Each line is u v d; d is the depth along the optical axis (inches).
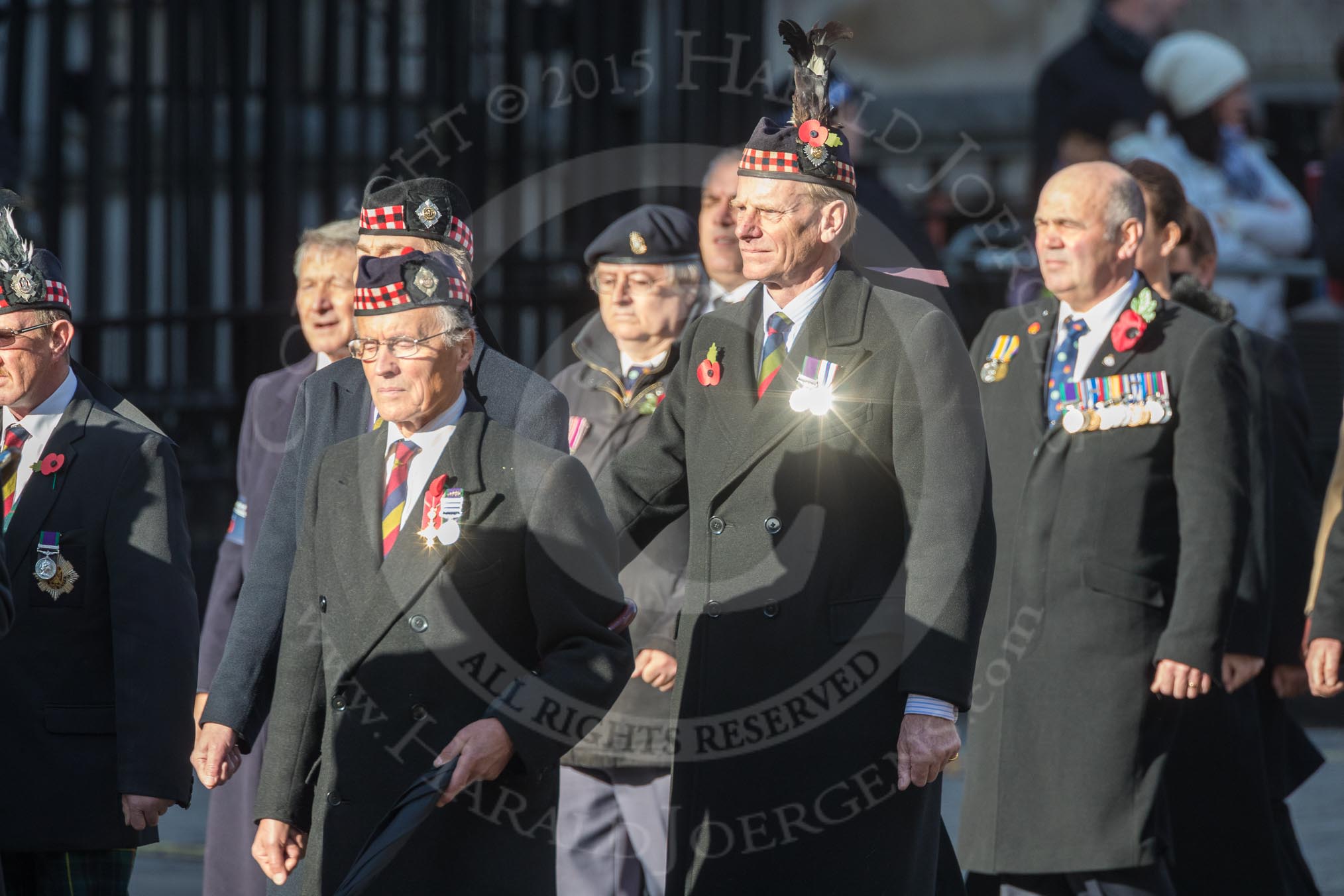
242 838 684.7
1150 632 676.7
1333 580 718.5
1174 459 680.4
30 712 593.3
